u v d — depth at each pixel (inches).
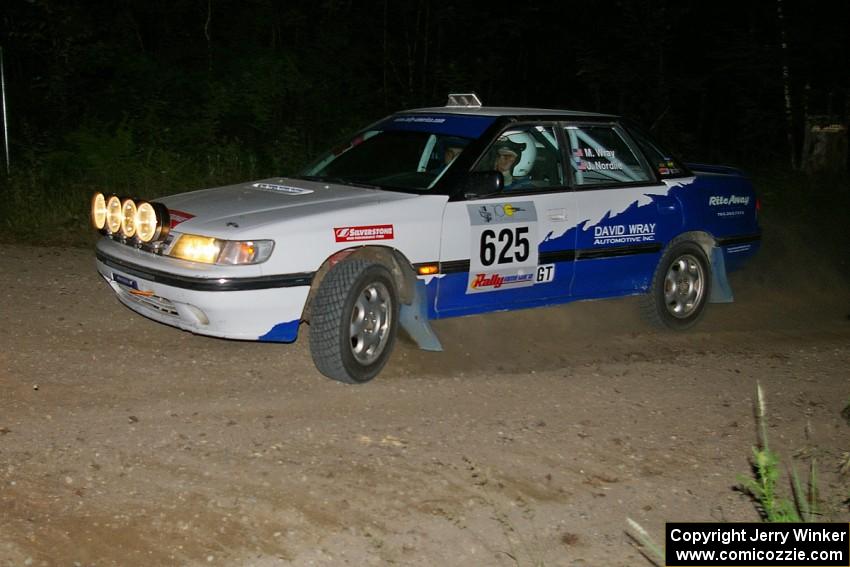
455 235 242.7
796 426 224.5
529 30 789.9
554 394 236.5
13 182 434.0
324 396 224.5
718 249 305.0
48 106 580.7
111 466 182.5
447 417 216.7
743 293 366.9
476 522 170.6
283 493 175.5
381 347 235.8
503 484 185.2
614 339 288.4
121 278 234.5
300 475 182.7
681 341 292.8
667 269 292.4
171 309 226.2
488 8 783.1
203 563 152.4
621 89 679.1
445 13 727.7
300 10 734.5
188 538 159.0
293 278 218.2
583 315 309.1
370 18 757.3
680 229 291.3
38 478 176.4
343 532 163.9
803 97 601.6
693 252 299.0
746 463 202.4
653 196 284.8
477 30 773.9
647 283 289.4
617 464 198.2
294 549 157.9
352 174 269.3
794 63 609.0
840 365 275.4
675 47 773.9
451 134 261.9
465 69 713.6
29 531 158.4
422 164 262.7
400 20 775.7
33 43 602.9
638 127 291.0
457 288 246.5
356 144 278.7
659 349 282.5
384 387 233.0
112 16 672.4
